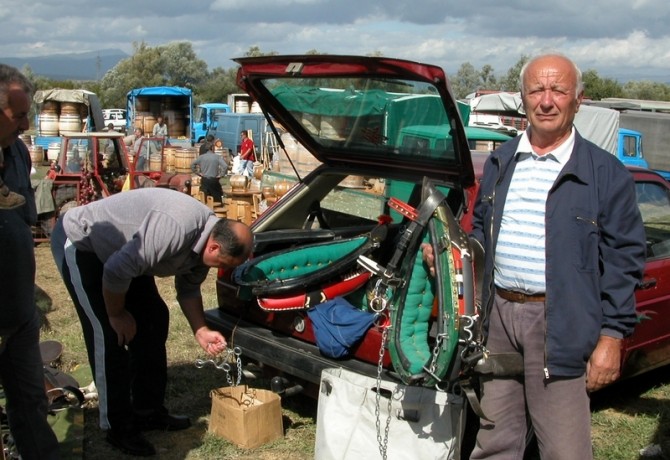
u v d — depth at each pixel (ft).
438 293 9.59
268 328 13.85
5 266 9.77
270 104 15.31
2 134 9.04
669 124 61.87
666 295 14.87
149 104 98.12
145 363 13.57
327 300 12.97
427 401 10.70
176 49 234.79
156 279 26.71
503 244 9.16
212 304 23.35
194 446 13.30
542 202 8.87
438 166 14.08
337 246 14.58
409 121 13.48
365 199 17.12
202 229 11.69
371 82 12.92
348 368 12.11
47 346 16.06
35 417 10.60
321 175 16.19
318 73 13.01
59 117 73.46
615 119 55.52
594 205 8.56
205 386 16.12
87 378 16.17
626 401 16.06
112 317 12.11
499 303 9.33
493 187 9.36
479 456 9.81
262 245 14.94
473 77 192.95
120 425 12.87
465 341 9.22
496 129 56.34
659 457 13.37
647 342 14.57
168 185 48.34
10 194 8.50
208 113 107.04
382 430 11.01
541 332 8.95
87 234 12.01
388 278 11.19
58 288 25.73
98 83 228.22
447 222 10.09
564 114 8.66
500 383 9.57
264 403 13.32
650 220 15.20
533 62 8.82
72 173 37.29
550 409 8.91
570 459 8.80
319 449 11.50
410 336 11.03
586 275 8.61
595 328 8.56
